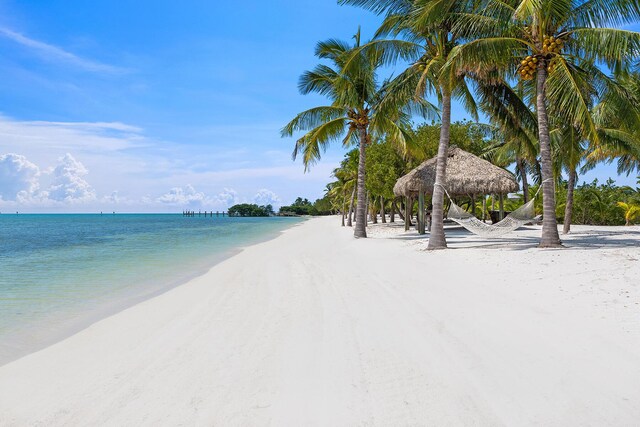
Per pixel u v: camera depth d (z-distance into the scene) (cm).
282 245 1828
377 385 332
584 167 2002
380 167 2681
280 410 299
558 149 1905
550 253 964
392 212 3909
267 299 668
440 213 1234
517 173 2703
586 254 918
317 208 12888
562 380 321
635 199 3130
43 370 397
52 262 1339
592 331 416
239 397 322
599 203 3347
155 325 546
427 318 503
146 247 1934
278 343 445
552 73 1086
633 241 1327
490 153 2758
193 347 445
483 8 1173
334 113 1884
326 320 524
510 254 977
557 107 1176
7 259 1450
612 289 568
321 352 412
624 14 1061
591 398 293
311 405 304
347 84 1714
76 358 428
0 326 565
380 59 1430
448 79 1203
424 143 2683
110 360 418
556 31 1141
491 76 1273
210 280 898
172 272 1076
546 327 440
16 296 776
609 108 1421
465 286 663
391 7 1329
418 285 698
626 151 1736
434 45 1323
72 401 327
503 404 292
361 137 1873
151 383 355
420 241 1509
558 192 3366
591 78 1188
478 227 1211
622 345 377
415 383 332
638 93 1555
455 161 1934
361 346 423
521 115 1407
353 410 294
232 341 459
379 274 832
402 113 1762
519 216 1174
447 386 324
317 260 1144
